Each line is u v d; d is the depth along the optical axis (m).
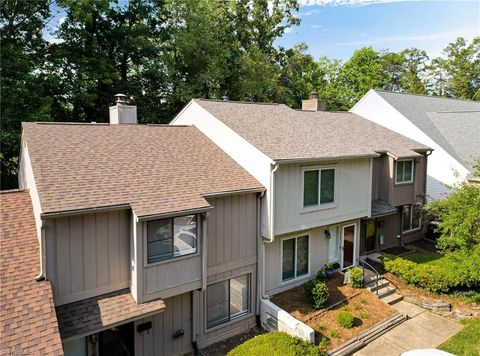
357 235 16.45
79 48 25.14
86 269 8.88
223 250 11.62
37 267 8.50
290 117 17.72
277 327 11.88
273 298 13.16
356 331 11.55
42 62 23.30
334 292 13.78
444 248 15.27
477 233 13.98
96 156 11.02
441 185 23.31
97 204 8.81
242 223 12.06
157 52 29.22
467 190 14.88
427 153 20.58
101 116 27.22
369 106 27.61
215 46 30.98
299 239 14.21
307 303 12.88
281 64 43.31
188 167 12.04
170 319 10.62
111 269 9.28
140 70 30.22
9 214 10.12
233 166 13.05
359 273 14.22
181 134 14.59
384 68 61.50
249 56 35.94
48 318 7.20
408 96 29.48
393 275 15.72
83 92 23.78
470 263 13.68
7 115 19.72
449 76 58.84
